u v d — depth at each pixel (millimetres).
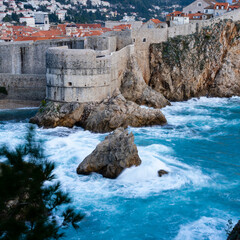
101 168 40188
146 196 35656
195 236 29141
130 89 70500
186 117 64875
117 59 67000
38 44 73375
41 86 70938
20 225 17984
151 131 56438
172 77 77125
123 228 30500
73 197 34969
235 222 30969
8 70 75500
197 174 40500
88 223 31000
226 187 37688
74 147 48375
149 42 77375
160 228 30453
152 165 40750
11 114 65250
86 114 58656
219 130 57469
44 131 56938
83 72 58469
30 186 18922
